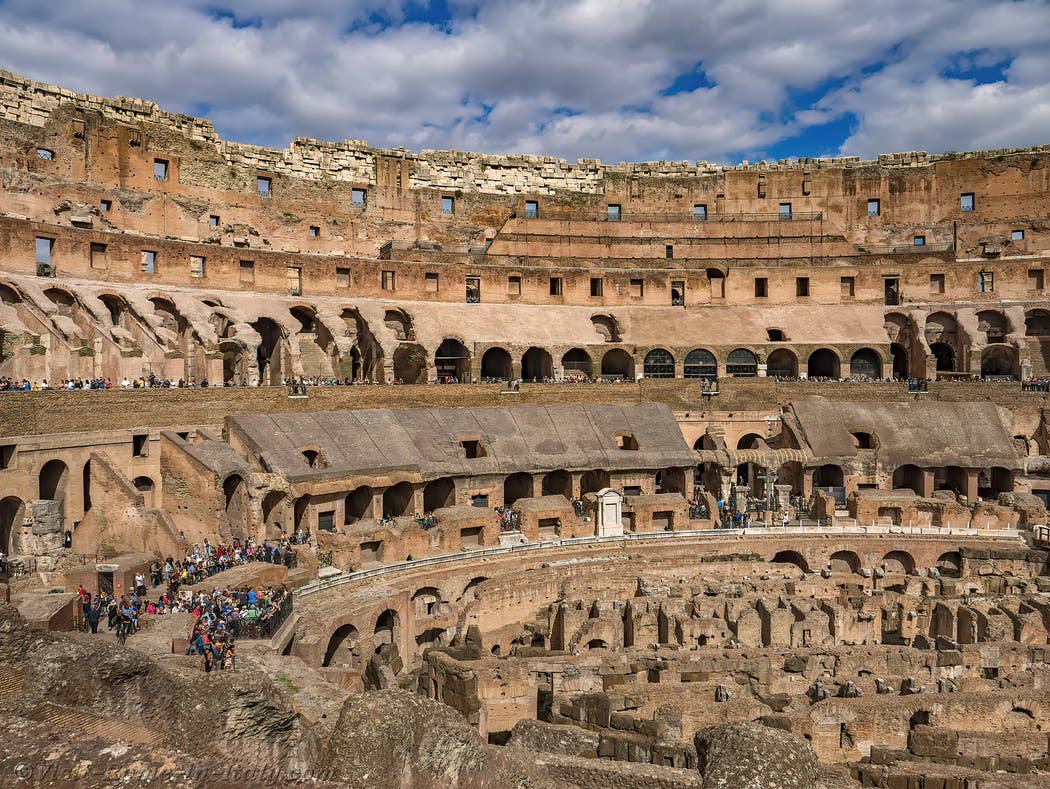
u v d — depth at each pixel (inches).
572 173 4057.6
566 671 1360.7
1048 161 3784.5
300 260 3078.2
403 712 617.3
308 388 2546.8
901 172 3998.5
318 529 2085.4
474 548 2160.4
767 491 2603.3
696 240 3796.8
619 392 3078.2
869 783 983.0
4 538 1856.5
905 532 2377.0
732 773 627.8
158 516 1760.6
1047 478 2687.0
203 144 3348.9
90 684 653.9
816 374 3474.4
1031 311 3373.5
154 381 2332.7
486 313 3336.6
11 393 1787.6
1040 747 1088.2
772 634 1605.6
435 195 3873.0
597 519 2372.0
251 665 1177.4
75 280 2501.2
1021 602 1736.0
